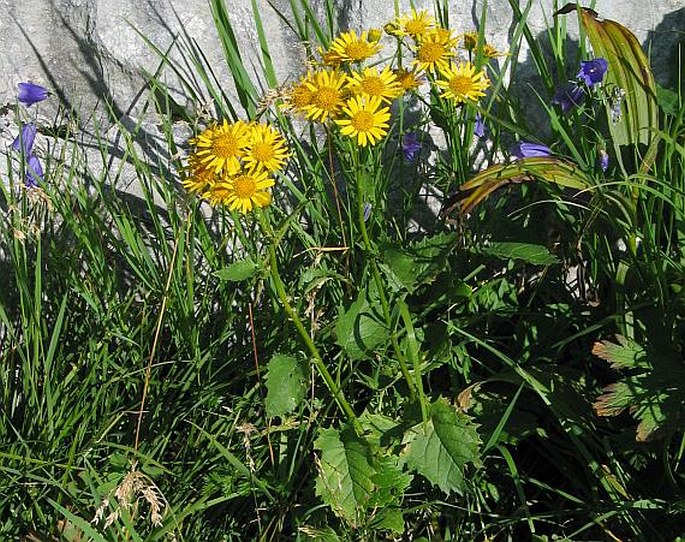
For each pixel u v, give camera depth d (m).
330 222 0.56
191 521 0.48
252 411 0.51
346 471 0.47
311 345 0.46
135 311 0.55
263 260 0.49
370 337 0.48
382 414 0.50
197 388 0.52
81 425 0.49
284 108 0.46
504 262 0.58
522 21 0.55
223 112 0.56
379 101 0.44
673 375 0.46
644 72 0.53
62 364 0.52
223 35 0.55
